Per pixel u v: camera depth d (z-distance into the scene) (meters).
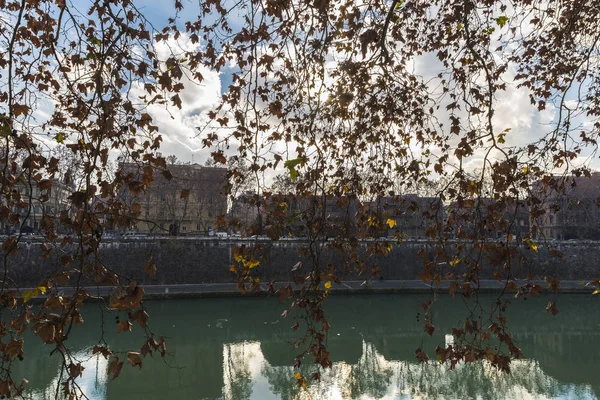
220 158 5.64
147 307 30.81
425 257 5.13
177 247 37.56
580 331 26.61
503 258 4.25
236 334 24.48
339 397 15.84
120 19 3.59
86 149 3.84
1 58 5.30
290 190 6.17
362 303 33.50
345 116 6.04
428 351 21.52
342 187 6.01
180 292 32.97
